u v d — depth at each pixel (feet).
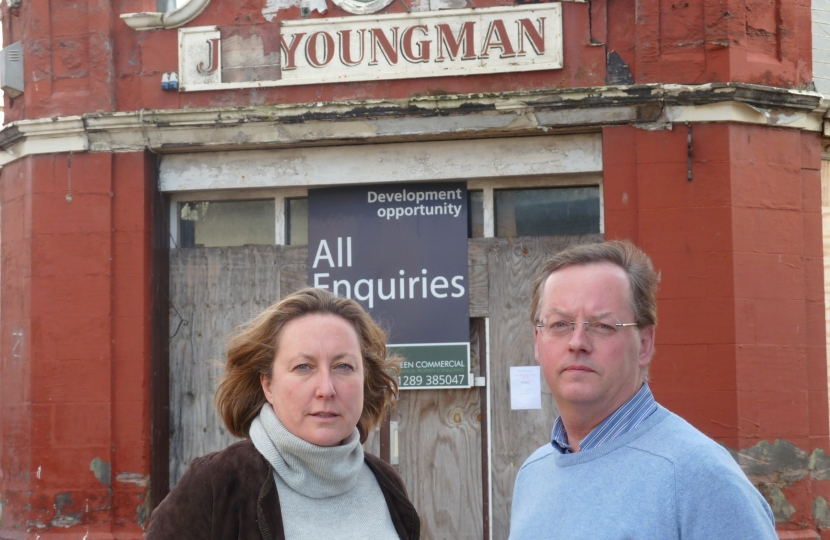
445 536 22.81
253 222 24.34
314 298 9.50
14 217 24.45
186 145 23.12
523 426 22.71
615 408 8.52
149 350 22.98
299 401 8.89
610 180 21.63
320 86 22.94
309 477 8.95
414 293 23.12
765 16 21.90
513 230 23.27
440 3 22.61
